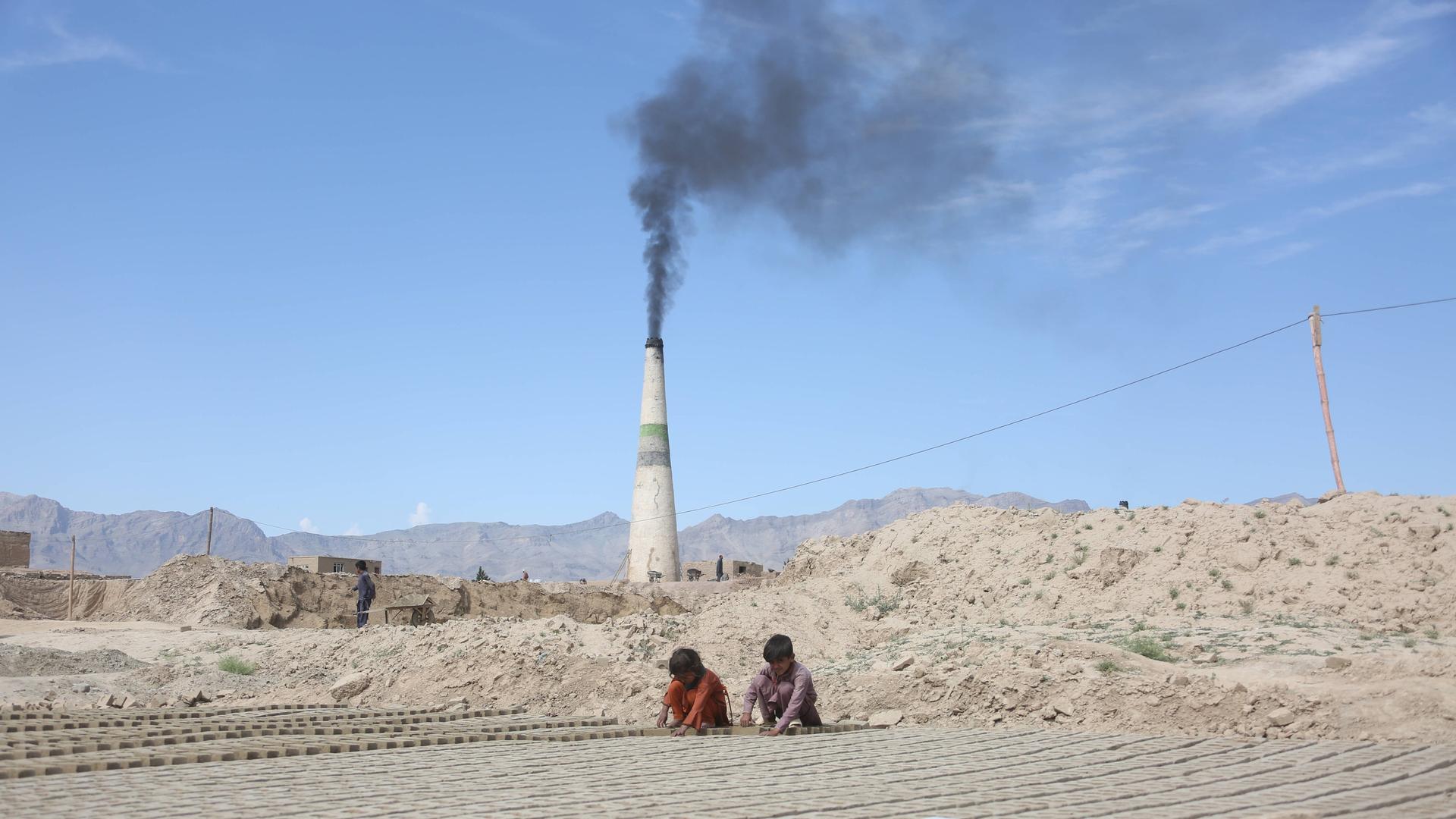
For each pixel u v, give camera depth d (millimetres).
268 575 47719
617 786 9297
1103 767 10375
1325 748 11617
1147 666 15844
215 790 9055
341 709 17625
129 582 48656
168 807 8227
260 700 19828
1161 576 24047
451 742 12812
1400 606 20312
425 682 20047
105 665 25547
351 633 26172
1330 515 23812
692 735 13578
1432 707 12820
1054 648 16078
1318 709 13188
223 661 24812
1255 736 13188
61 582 49906
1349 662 14844
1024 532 28672
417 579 47312
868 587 29250
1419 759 10805
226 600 44719
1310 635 18266
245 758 11258
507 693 19047
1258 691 13656
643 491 58344
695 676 13938
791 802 8375
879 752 11648
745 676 21422
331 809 8117
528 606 46875
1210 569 23578
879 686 16516
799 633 26734
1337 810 7961
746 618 27016
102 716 15523
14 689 21422
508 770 10258
